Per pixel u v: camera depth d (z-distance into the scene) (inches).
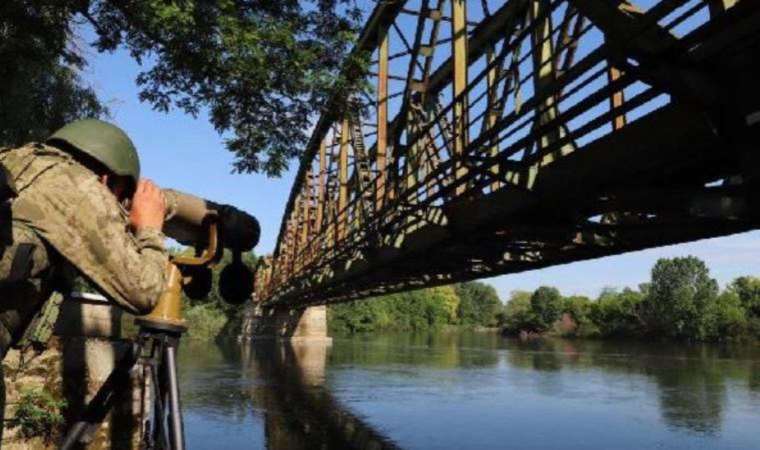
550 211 506.9
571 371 2078.0
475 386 1560.0
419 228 764.0
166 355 99.9
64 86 686.5
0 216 74.5
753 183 300.5
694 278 5964.6
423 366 2145.7
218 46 397.7
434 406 1222.9
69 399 315.0
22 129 605.6
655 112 363.3
